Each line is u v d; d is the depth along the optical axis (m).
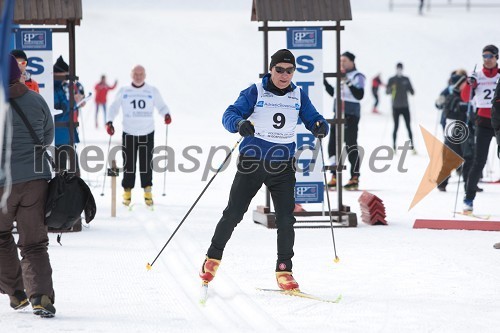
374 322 16.02
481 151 30.31
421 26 135.75
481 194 37.53
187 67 115.81
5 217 16.28
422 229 27.91
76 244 24.97
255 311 16.88
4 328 15.46
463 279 19.92
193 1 164.88
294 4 28.36
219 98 104.81
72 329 15.43
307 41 28.52
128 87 33.56
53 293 16.56
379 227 28.41
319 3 28.56
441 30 133.25
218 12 150.88
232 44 125.50
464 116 38.44
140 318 16.34
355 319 16.25
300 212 29.30
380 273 20.69
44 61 28.11
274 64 18.42
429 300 17.84
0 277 16.67
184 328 15.58
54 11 27.44
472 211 31.06
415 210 32.56
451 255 23.05
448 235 26.58
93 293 18.55
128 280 19.91
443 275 20.41
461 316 16.44
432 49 124.25
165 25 134.12
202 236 26.36
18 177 15.99
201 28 132.75
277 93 18.55
